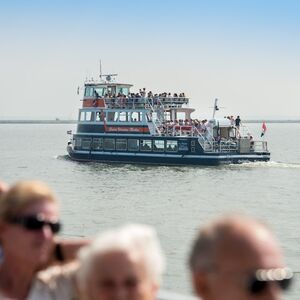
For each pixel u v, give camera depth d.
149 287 8.47
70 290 9.86
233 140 158.38
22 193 9.77
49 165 184.25
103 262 8.35
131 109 158.62
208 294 7.49
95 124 164.12
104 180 138.75
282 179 139.62
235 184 131.75
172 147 155.50
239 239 7.25
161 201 111.88
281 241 75.69
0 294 10.02
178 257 65.31
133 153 159.38
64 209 104.00
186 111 161.62
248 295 7.15
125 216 97.69
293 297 49.09
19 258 9.85
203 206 107.38
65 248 10.55
